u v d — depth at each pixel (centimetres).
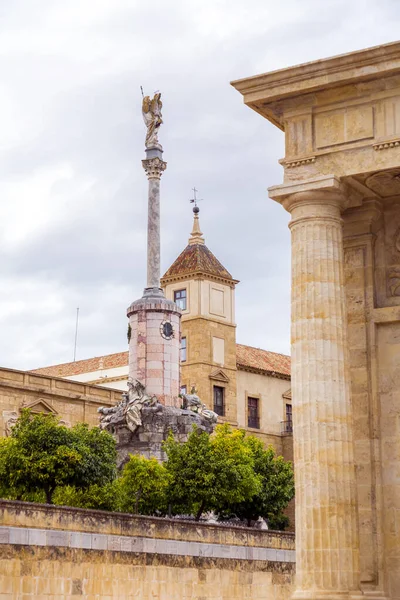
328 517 2881
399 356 3222
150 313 6781
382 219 3350
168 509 5631
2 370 7850
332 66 3072
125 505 5475
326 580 2844
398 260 3306
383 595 3038
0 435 7700
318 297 3023
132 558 4588
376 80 3066
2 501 4053
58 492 5544
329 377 2970
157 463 5609
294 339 3038
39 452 5325
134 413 6316
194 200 10588
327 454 2923
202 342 9775
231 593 5097
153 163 7150
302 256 3067
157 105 7244
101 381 10231
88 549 4378
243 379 10156
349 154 3083
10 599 4003
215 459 5672
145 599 4625
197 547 4947
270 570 5375
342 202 3122
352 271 3325
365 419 3200
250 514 6625
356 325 3281
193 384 9719
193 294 9919
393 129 3039
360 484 3156
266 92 3183
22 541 4091
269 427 10269
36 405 8019
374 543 3094
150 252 7031
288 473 6956
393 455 3161
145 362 6700
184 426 6391
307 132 3155
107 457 5509
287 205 3145
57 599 4206
